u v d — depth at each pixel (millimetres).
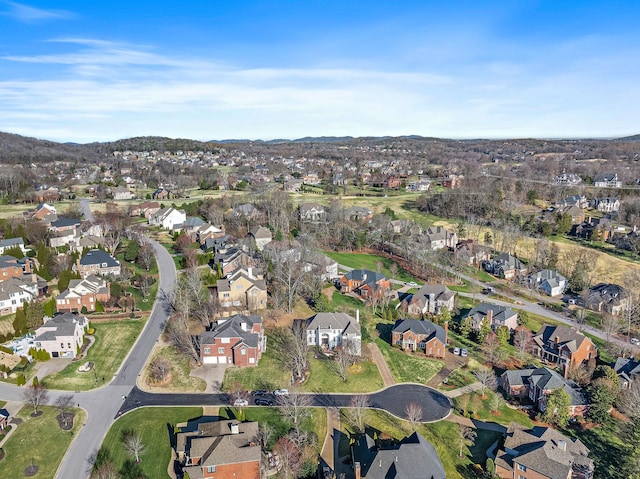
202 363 96938
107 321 112625
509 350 109062
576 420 83750
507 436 74688
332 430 78062
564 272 163625
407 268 162625
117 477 66000
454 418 82875
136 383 89500
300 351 93875
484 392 91125
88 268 133125
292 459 69188
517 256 179000
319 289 128125
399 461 65562
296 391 88688
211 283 130375
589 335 119188
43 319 108562
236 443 69125
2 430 75125
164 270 142875
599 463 73062
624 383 92688
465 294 143875
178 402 83938
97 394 85625
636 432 72312
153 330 108875
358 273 138750
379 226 195500
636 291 142625
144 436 74438
